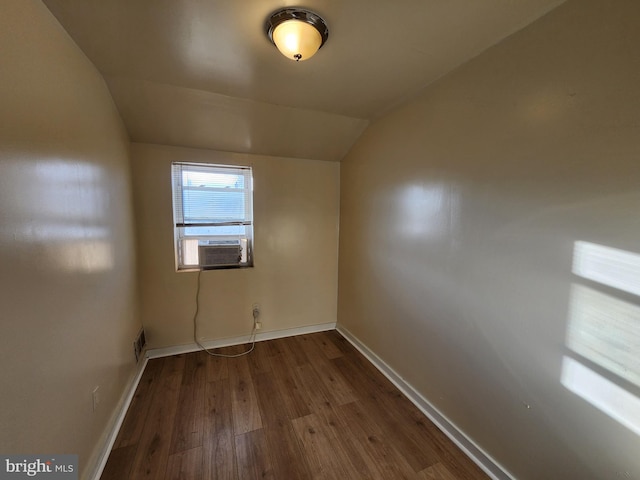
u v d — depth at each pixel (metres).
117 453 1.45
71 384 1.13
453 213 1.54
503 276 1.28
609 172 0.92
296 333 2.91
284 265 2.79
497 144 1.29
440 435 1.61
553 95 1.07
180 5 1.08
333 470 1.38
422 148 1.77
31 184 0.92
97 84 1.52
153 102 1.84
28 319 0.88
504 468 1.30
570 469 1.06
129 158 2.09
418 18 1.14
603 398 0.96
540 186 1.12
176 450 1.47
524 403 1.21
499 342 1.31
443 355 1.65
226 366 2.29
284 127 2.25
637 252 0.87
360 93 1.81
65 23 1.14
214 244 2.57
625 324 0.90
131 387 1.90
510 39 1.22
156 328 2.38
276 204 2.71
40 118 0.97
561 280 1.07
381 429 1.65
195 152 2.38
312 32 1.16
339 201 2.96
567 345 1.06
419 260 1.82
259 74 1.60
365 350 2.50
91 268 1.34
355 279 2.66
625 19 0.87
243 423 1.67
